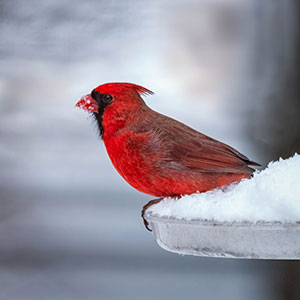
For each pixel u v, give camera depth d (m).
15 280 9.13
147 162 4.66
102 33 12.49
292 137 7.99
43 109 12.13
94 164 11.88
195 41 12.57
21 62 12.28
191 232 3.59
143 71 12.55
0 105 12.07
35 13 12.30
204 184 4.65
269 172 3.75
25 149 11.84
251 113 10.26
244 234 3.42
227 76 12.29
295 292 7.69
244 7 12.05
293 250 3.37
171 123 4.86
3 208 10.98
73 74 12.35
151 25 12.61
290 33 8.22
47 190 11.32
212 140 4.84
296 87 8.11
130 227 10.45
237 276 8.99
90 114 5.00
